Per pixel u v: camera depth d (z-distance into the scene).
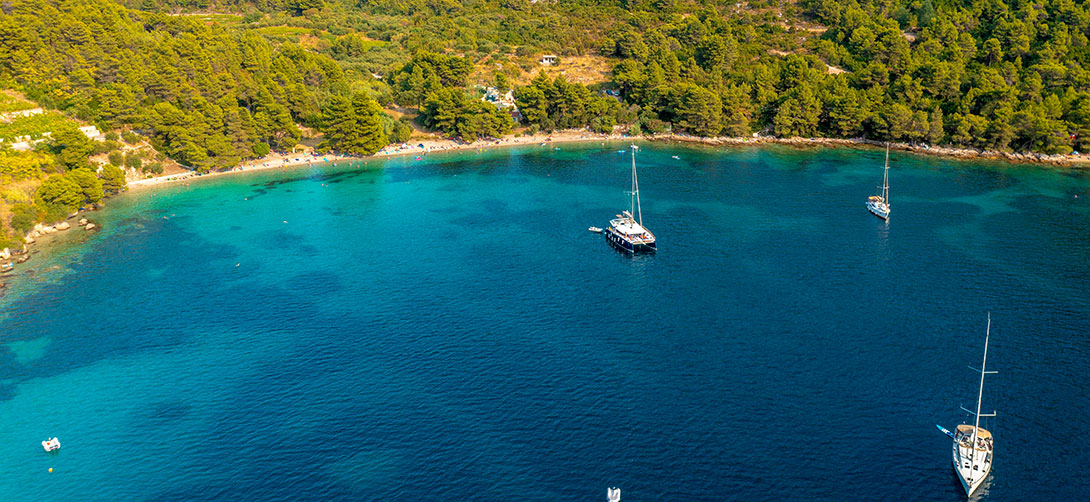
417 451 116.31
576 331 152.75
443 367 139.88
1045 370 133.12
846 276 175.62
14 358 146.38
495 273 184.00
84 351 148.88
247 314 163.62
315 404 129.00
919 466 110.38
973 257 185.00
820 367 136.50
